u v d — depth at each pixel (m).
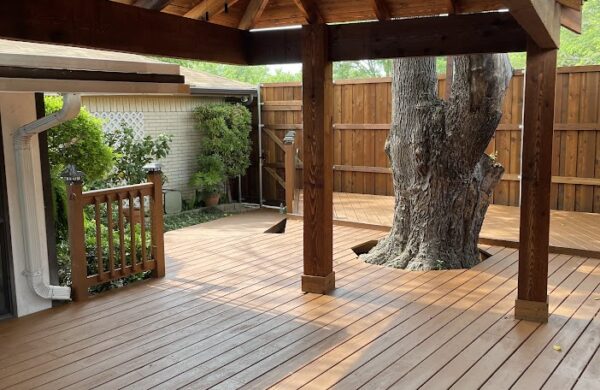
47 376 3.49
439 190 5.84
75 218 4.80
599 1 14.66
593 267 5.73
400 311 4.56
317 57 4.88
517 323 4.27
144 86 4.53
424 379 3.38
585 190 7.98
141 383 3.38
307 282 5.08
